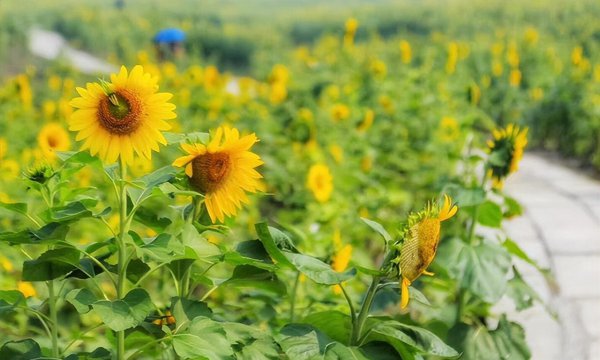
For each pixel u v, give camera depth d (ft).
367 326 10.57
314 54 58.85
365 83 38.50
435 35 66.54
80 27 115.85
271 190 25.11
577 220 24.72
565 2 77.66
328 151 27.71
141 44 102.58
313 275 9.27
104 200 19.67
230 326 9.40
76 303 8.47
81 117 8.51
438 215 9.29
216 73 38.24
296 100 34.17
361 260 18.53
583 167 33.91
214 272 16.39
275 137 28.19
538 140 39.04
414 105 32.94
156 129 8.56
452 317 14.93
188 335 8.76
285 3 185.47
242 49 96.89
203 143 9.17
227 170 9.05
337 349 9.39
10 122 34.71
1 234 8.75
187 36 98.48
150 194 8.96
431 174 26.12
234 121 31.35
